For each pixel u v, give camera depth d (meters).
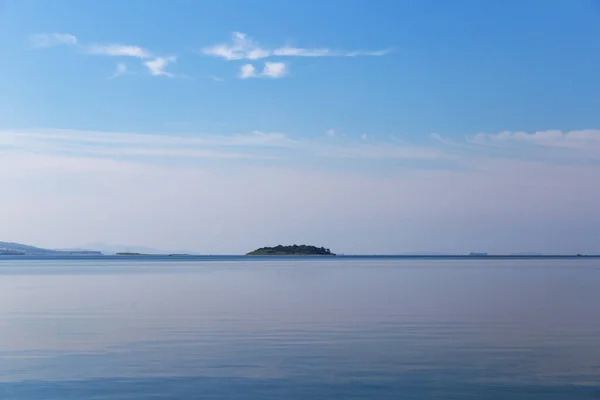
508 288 68.69
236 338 31.56
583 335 32.28
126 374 23.22
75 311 44.94
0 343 30.31
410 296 58.19
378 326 36.00
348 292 63.91
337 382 21.86
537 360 25.53
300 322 38.00
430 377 22.56
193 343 30.06
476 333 33.12
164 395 20.27
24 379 22.53
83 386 21.47
